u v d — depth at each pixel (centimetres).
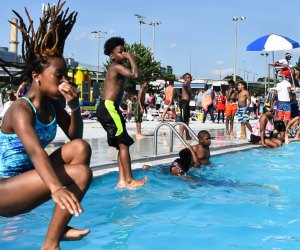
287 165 835
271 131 1134
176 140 1170
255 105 2858
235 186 623
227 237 391
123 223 433
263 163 856
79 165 305
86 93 2997
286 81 1358
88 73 3019
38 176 295
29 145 289
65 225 301
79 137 352
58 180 280
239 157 930
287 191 595
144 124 1933
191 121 2398
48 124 320
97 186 603
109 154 836
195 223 435
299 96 1577
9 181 302
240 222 440
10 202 303
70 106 329
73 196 271
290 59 1548
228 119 1409
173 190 588
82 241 377
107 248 359
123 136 596
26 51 315
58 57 313
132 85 4175
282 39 1516
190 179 660
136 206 501
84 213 469
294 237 392
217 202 526
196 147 795
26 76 319
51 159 315
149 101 3081
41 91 312
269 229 417
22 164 319
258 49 1541
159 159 809
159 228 418
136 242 376
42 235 394
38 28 315
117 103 602
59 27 319
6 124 311
